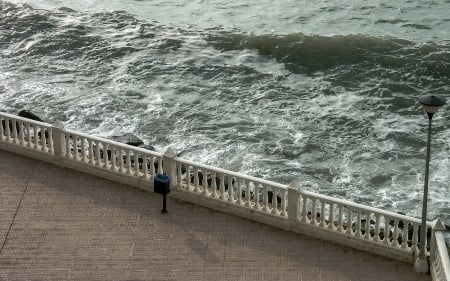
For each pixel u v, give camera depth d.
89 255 18.78
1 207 20.53
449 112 33.81
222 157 30.19
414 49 40.59
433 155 30.33
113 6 47.38
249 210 20.05
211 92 36.00
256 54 40.44
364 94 35.91
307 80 37.44
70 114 33.59
